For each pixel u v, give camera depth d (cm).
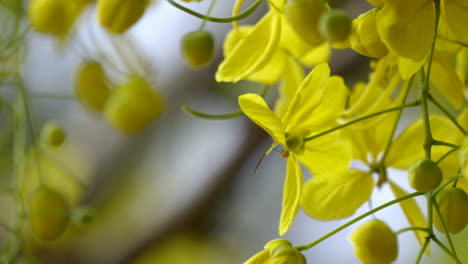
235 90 68
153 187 75
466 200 40
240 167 71
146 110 51
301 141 41
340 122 42
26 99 53
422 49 39
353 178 44
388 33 39
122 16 42
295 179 41
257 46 41
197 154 73
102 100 52
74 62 73
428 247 43
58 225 52
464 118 43
